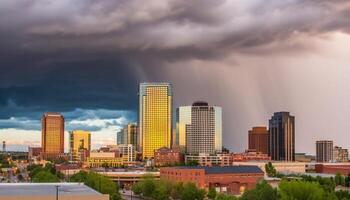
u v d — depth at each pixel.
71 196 199.38
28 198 195.75
